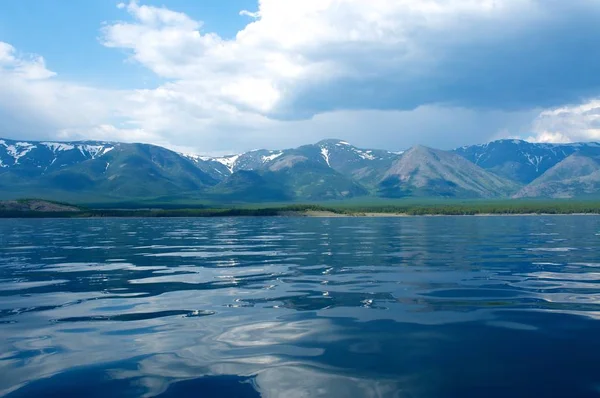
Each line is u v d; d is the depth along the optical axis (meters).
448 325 21.03
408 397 13.80
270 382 14.93
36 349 18.25
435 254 49.81
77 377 15.44
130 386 14.70
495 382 14.77
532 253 50.28
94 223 141.25
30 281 34.00
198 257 48.75
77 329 20.98
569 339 18.94
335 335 19.64
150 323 21.86
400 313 23.23
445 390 14.23
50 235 85.69
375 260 44.84
